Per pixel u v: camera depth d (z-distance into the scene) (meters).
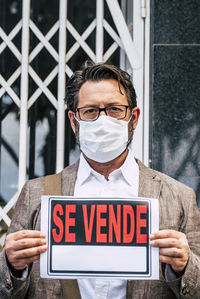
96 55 3.09
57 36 3.17
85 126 1.91
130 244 1.74
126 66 3.11
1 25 3.27
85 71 1.96
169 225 1.88
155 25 2.91
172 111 2.87
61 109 3.04
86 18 3.26
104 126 1.88
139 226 1.75
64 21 3.07
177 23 2.92
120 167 1.99
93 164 1.98
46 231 1.76
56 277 1.73
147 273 1.71
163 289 1.85
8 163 3.22
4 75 3.16
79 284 1.85
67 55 3.09
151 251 1.72
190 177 2.84
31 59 3.08
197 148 2.86
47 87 3.09
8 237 1.70
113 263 1.73
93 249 1.74
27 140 3.19
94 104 1.91
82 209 1.77
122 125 1.92
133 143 2.93
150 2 2.98
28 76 3.08
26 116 3.03
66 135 3.17
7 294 1.78
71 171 2.04
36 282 1.88
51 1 3.27
